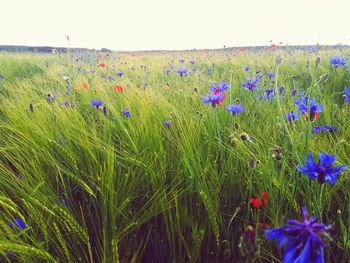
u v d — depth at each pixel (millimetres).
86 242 1545
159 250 1780
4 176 2096
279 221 1703
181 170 2111
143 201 2064
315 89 3666
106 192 1841
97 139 2379
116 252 1440
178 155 2264
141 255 1671
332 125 2816
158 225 1899
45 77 6973
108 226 1719
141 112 2984
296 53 10578
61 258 1597
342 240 1707
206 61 10328
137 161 2125
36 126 2602
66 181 2188
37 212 1692
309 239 721
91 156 2289
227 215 1870
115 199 1825
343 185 2006
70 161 2170
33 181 1999
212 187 1954
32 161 2141
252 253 791
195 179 1979
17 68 9422
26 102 3787
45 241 1654
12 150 2469
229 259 1688
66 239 1767
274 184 1891
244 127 2666
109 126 2877
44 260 1556
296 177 1881
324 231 744
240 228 1780
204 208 1899
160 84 5141
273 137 2527
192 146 2326
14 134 2889
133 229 1762
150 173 2055
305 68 6590
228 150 2279
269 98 3580
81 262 1586
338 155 2121
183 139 2328
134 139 2484
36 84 5715
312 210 1743
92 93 4320
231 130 2580
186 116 2852
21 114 2988
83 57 11062
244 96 3959
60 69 7629
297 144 2006
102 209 1818
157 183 2049
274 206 1739
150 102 3338
